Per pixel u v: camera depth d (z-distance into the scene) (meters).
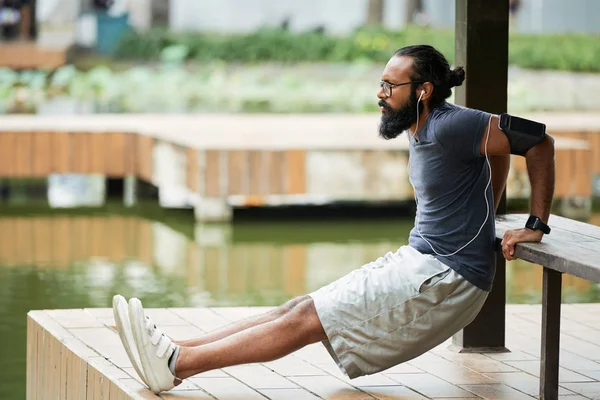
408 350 5.74
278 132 16.86
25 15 34.91
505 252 5.77
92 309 7.61
